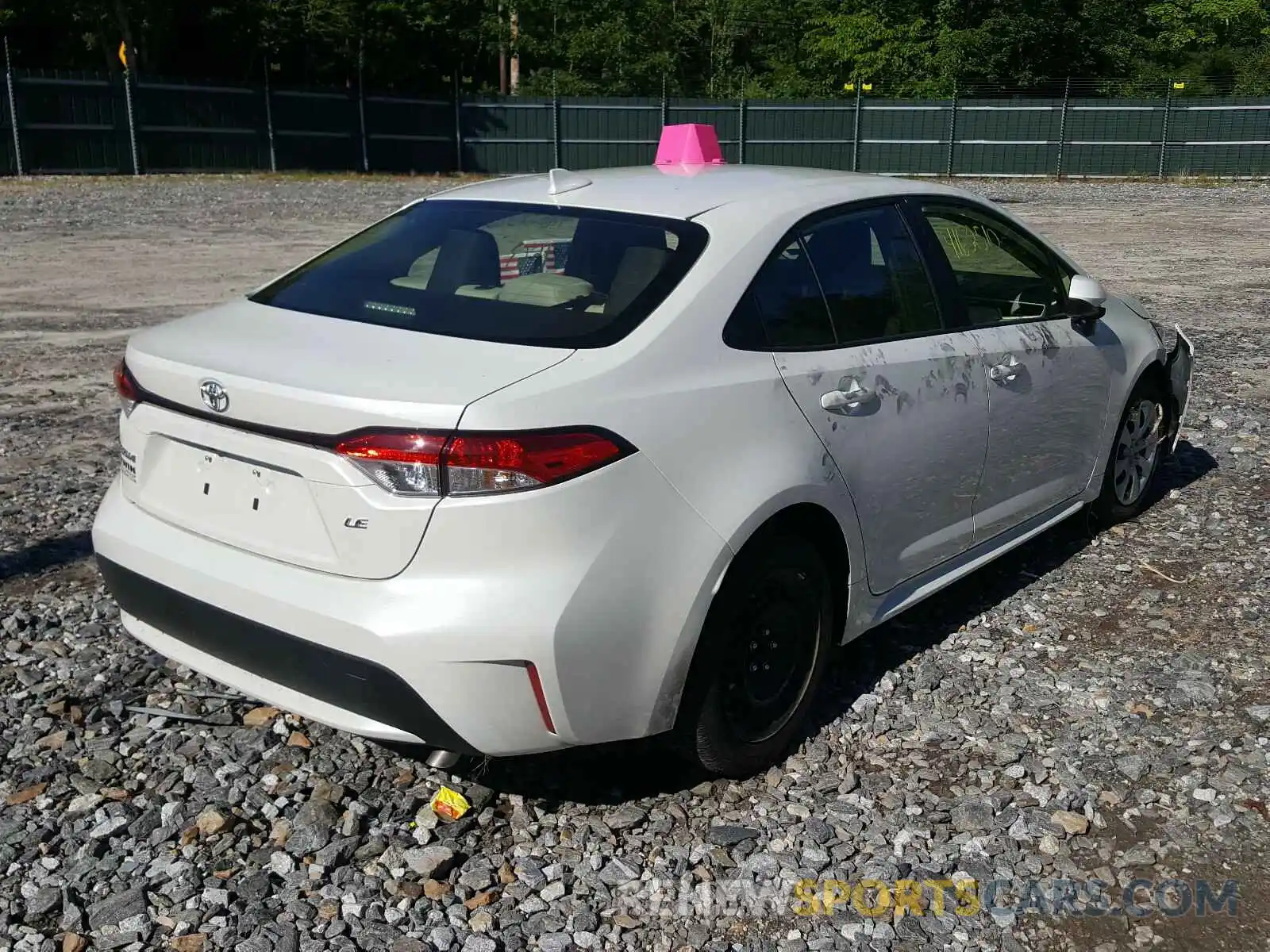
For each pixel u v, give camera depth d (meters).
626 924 2.82
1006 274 4.49
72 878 2.94
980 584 4.85
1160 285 13.61
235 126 30.50
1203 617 4.51
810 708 3.82
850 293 3.71
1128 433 5.34
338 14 38.75
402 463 2.71
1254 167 33.66
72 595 4.61
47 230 17.50
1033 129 34.41
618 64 45.50
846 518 3.51
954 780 3.43
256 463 2.95
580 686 2.85
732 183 3.83
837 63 45.84
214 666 3.17
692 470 3.02
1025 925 2.84
